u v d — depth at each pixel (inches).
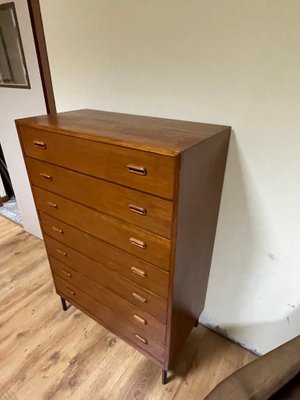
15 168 82.2
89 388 50.2
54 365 54.0
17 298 69.7
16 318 64.1
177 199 31.0
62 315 65.1
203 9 36.1
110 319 53.8
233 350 57.8
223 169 43.0
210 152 36.1
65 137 38.4
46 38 54.3
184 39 39.1
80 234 46.8
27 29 55.3
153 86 45.2
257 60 35.0
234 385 27.8
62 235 50.9
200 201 38.0
